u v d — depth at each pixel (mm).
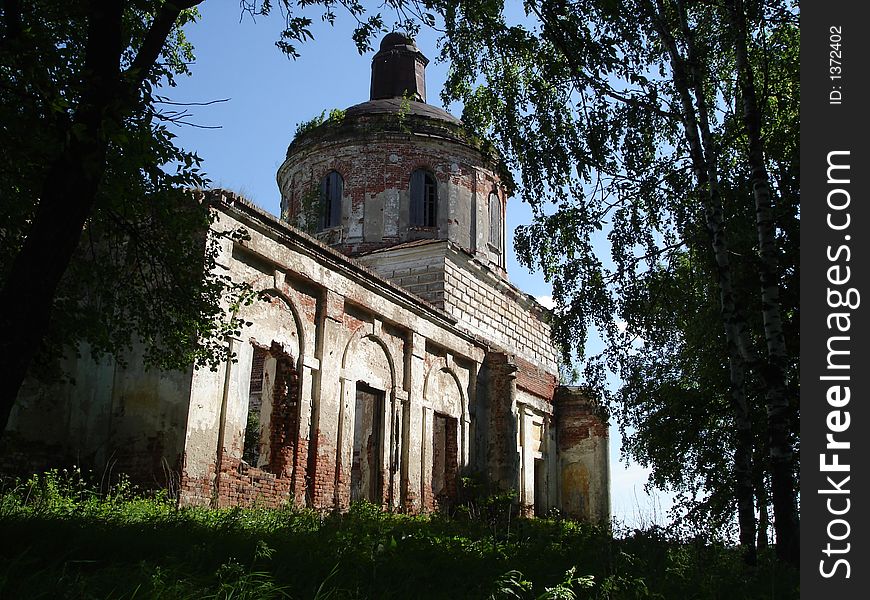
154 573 5066
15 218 9234
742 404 11438
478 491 22594
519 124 13281
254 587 5270
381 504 15789
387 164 27422
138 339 14625
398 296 20250
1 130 7410
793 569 9320
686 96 12492
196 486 13703
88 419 14539
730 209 14195
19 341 6535
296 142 28984
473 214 28078
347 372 18281
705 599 6762
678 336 16078
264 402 17516
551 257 13797
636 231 13570
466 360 23844
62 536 6750
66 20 8680
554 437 29062
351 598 5477
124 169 8625
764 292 11320
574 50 12352
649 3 12633
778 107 14531
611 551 9125
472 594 6297
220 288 10680
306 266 17156
